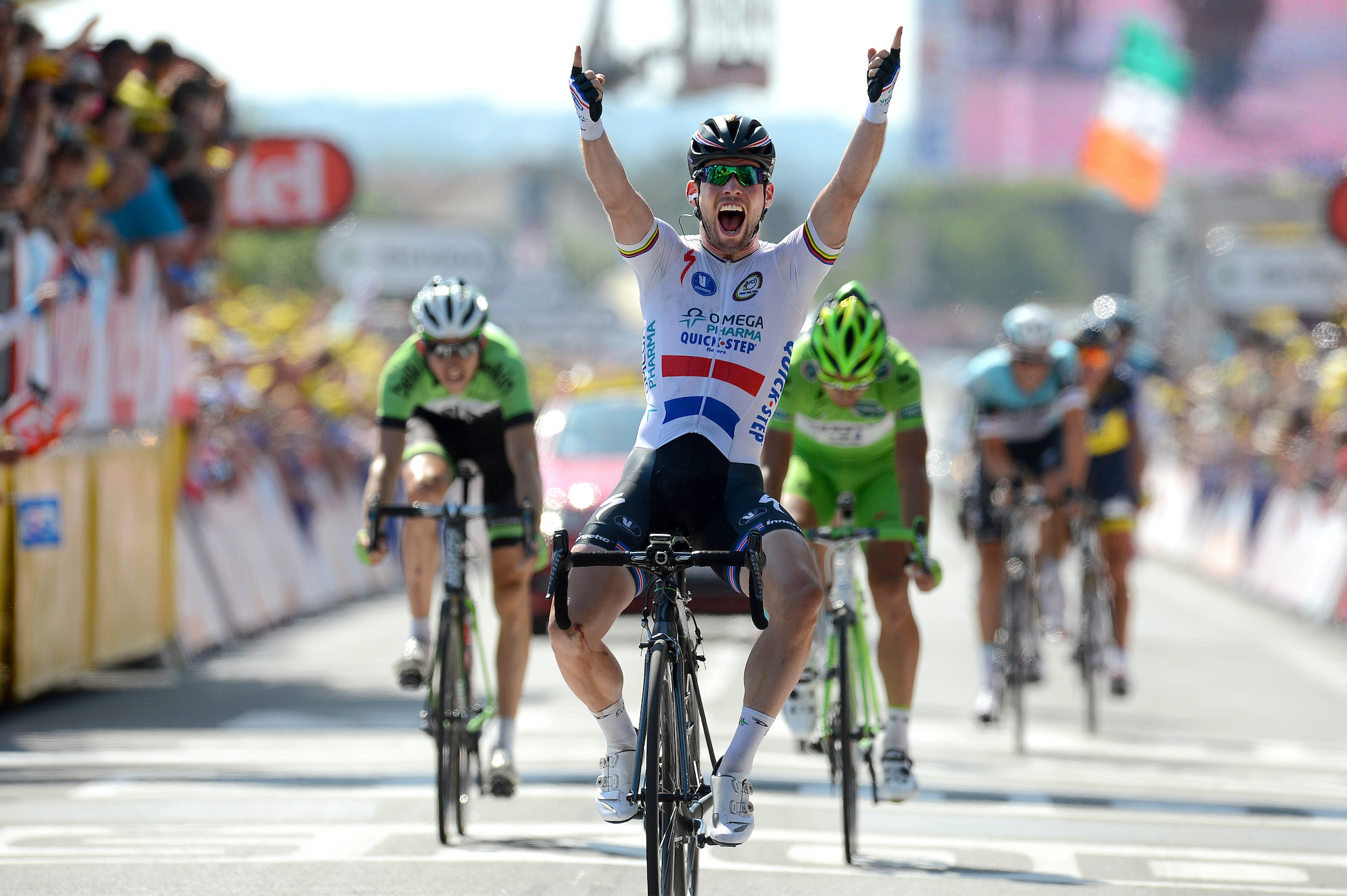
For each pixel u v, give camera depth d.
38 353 31.19
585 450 41.66
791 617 15.06
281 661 38.66
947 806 22.34
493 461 22.31
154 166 36.31
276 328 61.69
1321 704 33.94
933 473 101.56
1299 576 51.50
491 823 20.34
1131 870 18.61
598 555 14.61
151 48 37.16
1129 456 32.88
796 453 22.69
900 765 20.33
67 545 32.78
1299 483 53.81
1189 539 67.94
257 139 52.53
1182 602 54.06
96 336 34.28
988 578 28.64
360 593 56.66
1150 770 25.98
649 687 14.41
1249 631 46.56
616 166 15.53
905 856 19.20
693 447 15.65
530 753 25.39
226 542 43.69
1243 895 17.42
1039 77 168.62
